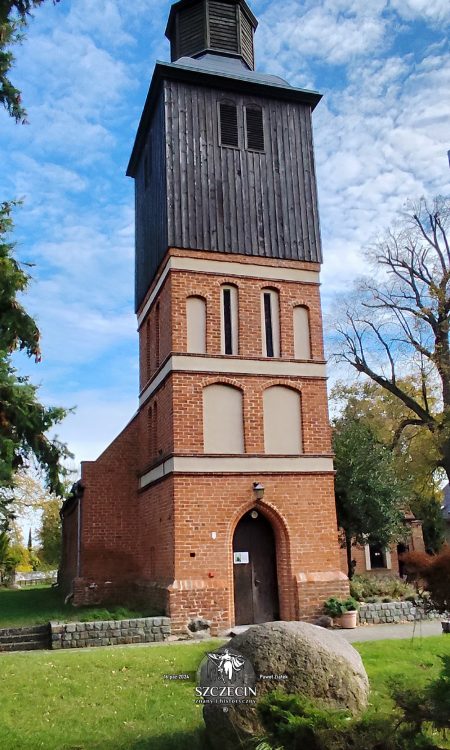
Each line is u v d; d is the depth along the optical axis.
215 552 18.05
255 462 18.98
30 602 24.20
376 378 35.19
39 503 40.25
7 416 13.13
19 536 43.09
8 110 12.18
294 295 20.97
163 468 19.39
